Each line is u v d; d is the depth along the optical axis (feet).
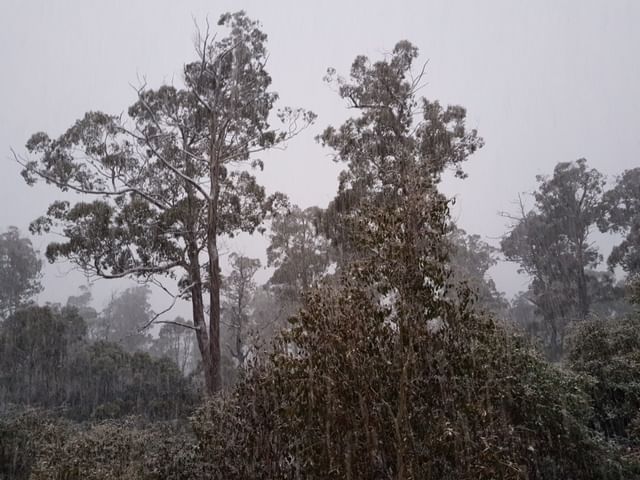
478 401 23.73
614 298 124.77
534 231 129.39
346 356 23.72
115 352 99.96
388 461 23.29
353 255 31.94
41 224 71.00
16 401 88.58
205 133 78.79
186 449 36.65
